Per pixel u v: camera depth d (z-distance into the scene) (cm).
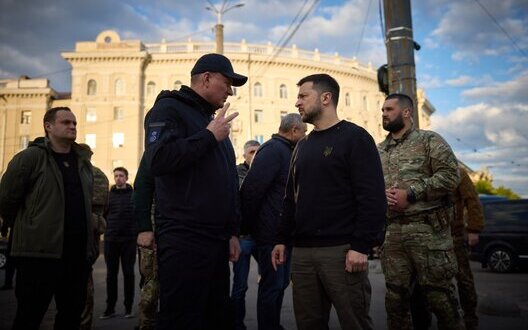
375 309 561
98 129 4453
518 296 754
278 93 4809
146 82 4606
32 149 338
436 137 352
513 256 1176
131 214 598
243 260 482
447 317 329
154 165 236
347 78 5284
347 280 268
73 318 355
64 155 362
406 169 357
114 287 585
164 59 4575
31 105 4619
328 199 278
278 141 439
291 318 532
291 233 319
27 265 326
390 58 606
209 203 255
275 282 420
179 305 244
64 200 342
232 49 4709
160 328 244
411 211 342
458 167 346
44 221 329
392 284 349
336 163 278
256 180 416
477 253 1243
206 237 252
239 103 4641
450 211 349
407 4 607
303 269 285
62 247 335
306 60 4897
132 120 4459
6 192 324
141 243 355
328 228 275
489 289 845
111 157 4422
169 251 247
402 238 344
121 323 535
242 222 424
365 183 268
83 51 4494
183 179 253
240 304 470
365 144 275
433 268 332
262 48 4775
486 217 1242
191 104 271
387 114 372
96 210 449
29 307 326
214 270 262
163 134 243
